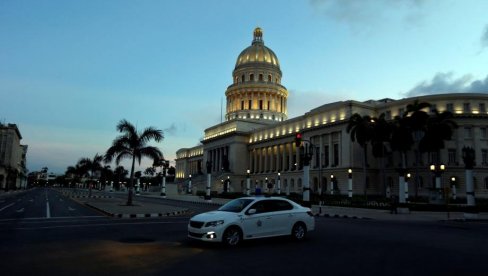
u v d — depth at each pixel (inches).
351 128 2684.5
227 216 532.1
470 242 608.1
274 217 569.0
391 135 2367.1
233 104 4960.6
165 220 935.7
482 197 2418.8
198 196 3038.9
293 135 3560.5
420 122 2196.1
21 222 833.5
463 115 2541.8
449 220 1147.9
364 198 2170.3
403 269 400.2
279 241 588.1
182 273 369.7
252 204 561.3
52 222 839.7
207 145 4977.9
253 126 4480.8
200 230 515.5
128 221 892.0
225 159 4315.9
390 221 1055.0
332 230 753.6
